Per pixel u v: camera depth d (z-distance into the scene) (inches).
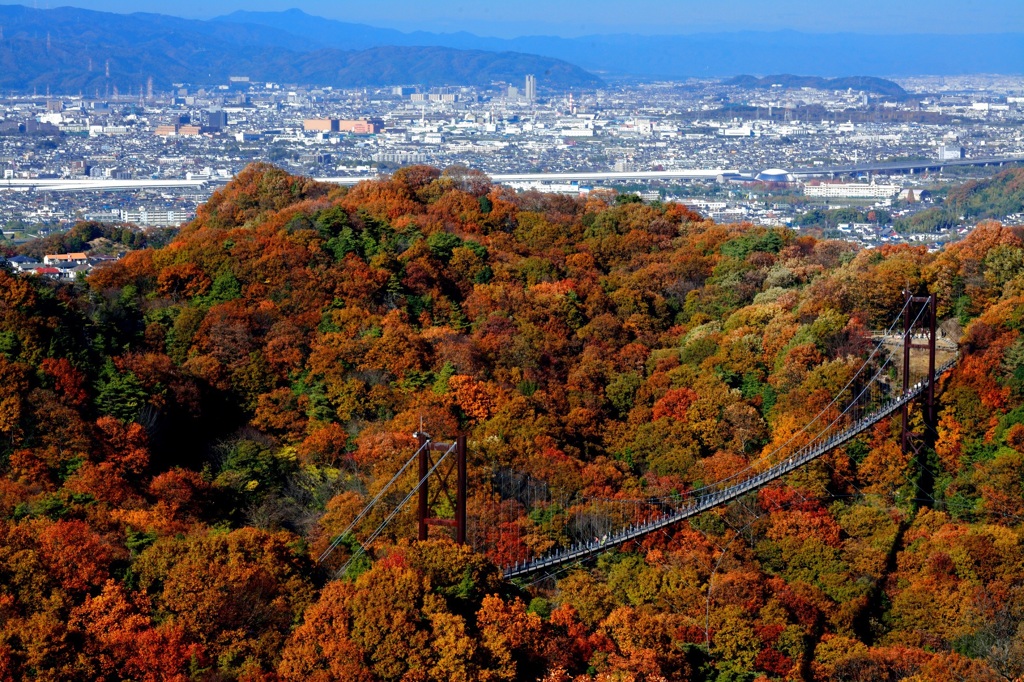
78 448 7691.9
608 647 6515.8
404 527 7391.7
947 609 7480.3
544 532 7741.1
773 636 6934.1
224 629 5979.3
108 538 6697.8
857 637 7347.4
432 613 5935.0
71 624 5748.0
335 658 5738.2
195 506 7672.2
